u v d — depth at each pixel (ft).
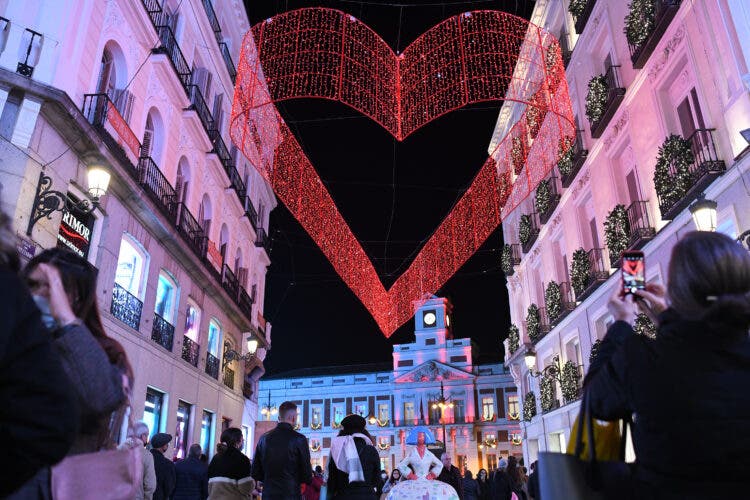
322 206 38.75
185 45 52.85
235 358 64.80
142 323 41.22
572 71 58.80
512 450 185.68
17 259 4.79
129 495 5.90
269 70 26.20
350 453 19.29
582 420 5.74
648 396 4.99
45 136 29.91
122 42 39.96
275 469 18.81
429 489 25.18
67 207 32.30
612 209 49.14
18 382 3.98
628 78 46.19
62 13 32.30
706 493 4.63
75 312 6.47
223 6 65.41
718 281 5.04
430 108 26.53
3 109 28.48
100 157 34.01
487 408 193.88
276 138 35.81
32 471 4.08
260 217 86.17
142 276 42.24
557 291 61.41
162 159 46.73
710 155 33.68
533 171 69.87
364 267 42.83
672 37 38.81
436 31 27.55
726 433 4.63
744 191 30.99
